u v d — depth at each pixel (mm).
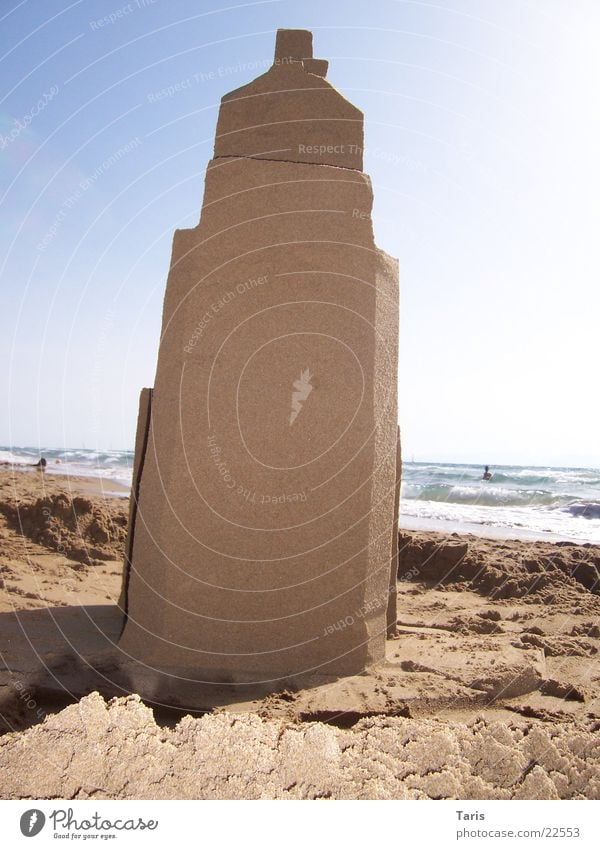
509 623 6777
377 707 4312
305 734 3354
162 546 4926
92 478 21812
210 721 3469
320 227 5238
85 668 4738
